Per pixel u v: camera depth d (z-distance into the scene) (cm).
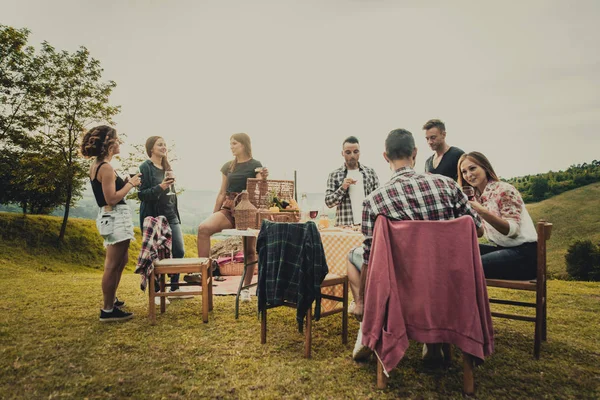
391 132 219
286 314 347
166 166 434
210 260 365
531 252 248
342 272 315
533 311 358
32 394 183
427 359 225
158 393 185
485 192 274
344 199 422
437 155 443
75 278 725
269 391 188
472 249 180
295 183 397
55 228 2056
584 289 496
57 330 292
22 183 2369
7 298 439
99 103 2117
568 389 188
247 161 418
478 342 174
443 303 181
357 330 295
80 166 2044
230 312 356
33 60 1995
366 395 183
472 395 183
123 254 324
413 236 186
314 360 231
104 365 220
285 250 249
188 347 253
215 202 429
